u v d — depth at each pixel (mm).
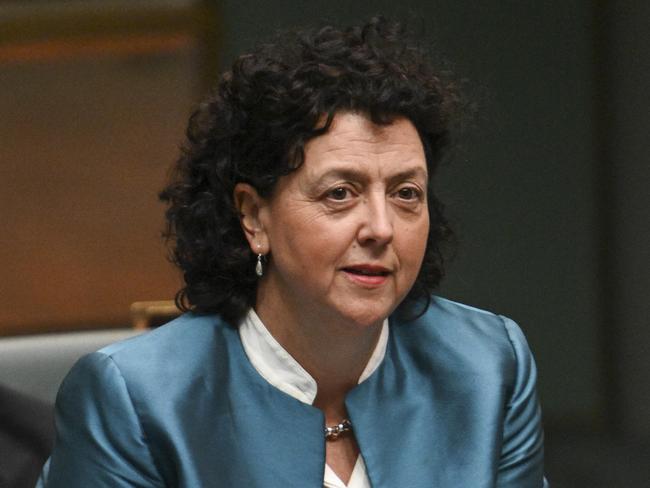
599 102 19734
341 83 6438
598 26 19625
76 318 23797
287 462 6738
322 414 6926
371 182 6457
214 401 6832
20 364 8688
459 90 7152
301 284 6609
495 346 7523
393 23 7012
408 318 7539
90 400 6809
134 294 23844
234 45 19891
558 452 19562
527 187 19906
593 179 19938
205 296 7238
